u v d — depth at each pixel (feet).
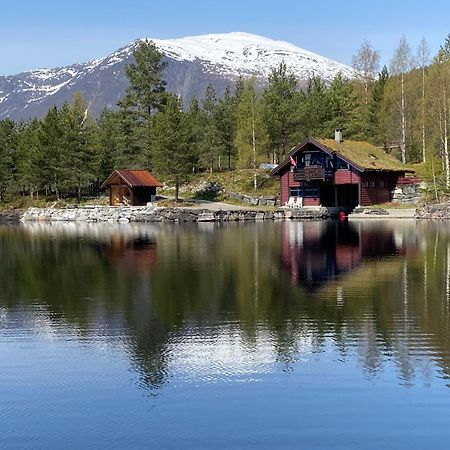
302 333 51.80
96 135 268.21
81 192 277.64
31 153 255.50
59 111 290.15
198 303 63.82
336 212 214.07
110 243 129.80
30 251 117.08
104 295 68.95
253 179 257.75
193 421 35.37
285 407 36.96
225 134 279.90
